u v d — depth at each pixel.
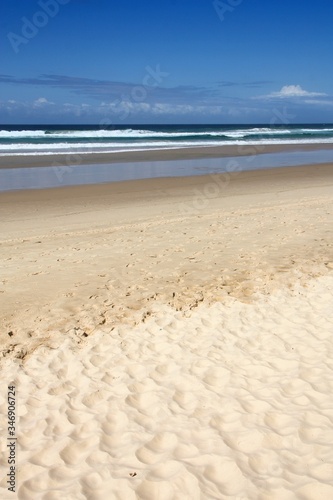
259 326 7.08
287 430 4.96
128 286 8.32
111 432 4.96
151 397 5.52
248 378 5.88
